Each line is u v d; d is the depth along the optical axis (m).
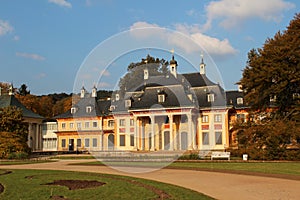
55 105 85.25
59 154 49.22
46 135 66.62
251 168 21.66
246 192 12.24
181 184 14.36
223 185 14.08
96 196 11.23
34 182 15.00
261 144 30.84
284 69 32.28
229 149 33.28
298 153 29.30
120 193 11.75
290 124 30.67
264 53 33.69
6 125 43.28
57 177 16.95
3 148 39.56
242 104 51.53
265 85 33.81
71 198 10.91
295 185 14.03
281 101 33.69
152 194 11.49
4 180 15.93
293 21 34.09
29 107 80.69
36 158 39.69
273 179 16.09
